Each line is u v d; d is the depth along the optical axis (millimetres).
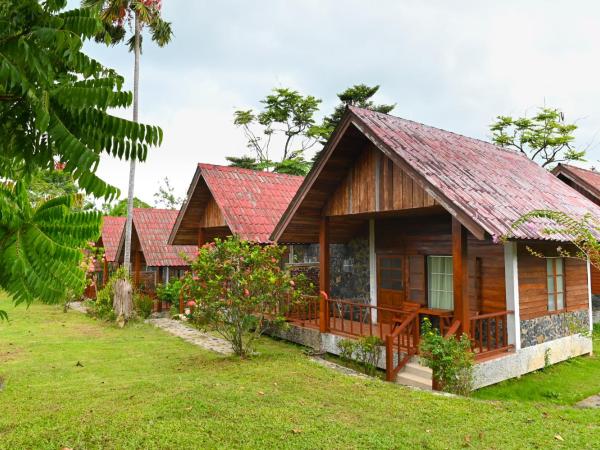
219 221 15156
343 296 13719
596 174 19875
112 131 1901
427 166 8883
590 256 6848
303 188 10883
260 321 10094
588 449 5125
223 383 7508
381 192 9906
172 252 19922
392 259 12281
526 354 9508
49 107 1783
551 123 29656
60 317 16172
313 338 11375
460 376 7777
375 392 7223
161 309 18328
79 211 1955
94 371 8539
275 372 8391
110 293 16031
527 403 7199
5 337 12250
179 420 5723
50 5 1849
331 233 12969
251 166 34406
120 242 20875
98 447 4957
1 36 1718
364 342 9508
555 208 9930
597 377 9492
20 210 1902
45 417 5855
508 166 12164
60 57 1845
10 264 1842
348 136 10031
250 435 5320
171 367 8898
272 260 9938
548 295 10422
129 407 6215
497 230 7336
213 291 9656
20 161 2016
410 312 9195
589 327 11555
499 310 9742
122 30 17766
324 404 6590
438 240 11039
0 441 5090
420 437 5355
